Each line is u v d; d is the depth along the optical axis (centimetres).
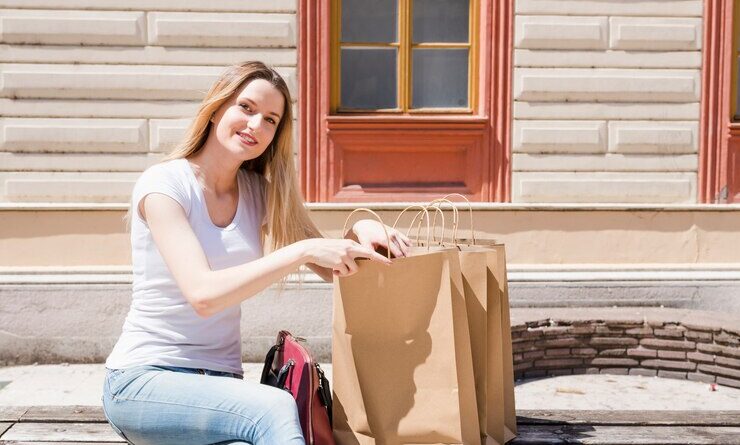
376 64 482
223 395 189
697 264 470
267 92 211
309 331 448
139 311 206
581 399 368
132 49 457
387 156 474
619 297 457
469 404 213
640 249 469
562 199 473
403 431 207
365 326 206
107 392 202
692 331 400
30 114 454
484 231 462
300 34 464
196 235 204
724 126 475
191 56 459
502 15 467
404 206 455
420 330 208
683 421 276
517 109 471
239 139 209
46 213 448
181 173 206
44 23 450
